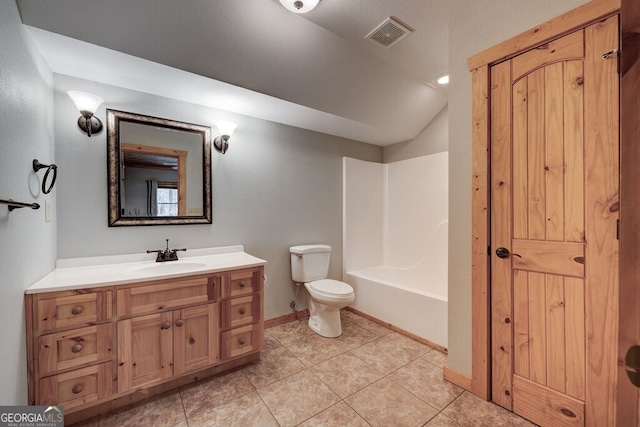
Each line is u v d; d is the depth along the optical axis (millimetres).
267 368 1943
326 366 1970
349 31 1885
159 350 1611
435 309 2232
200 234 2238
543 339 1430
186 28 1553
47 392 1330
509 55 1524
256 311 1976
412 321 2404
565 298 1360
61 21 1328
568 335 1351
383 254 3568
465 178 1721
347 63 2113
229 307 1856
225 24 1608
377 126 2795
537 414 1437
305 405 1580
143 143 1986
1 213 1071
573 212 1333
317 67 2039
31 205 1186
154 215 2025
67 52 1508
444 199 2945
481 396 1637
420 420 1469
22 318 1256
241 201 2451
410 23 1817
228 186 2377
